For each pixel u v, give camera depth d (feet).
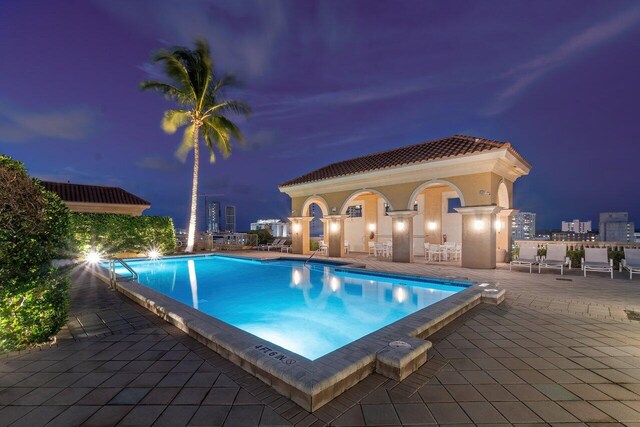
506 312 17.54
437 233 55.67
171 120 54.75
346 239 69.82
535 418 7.75
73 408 8.20
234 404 8.32
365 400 8.57
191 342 13.12
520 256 36.40
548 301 20.07
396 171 42.83
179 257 49.96
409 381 9.67
